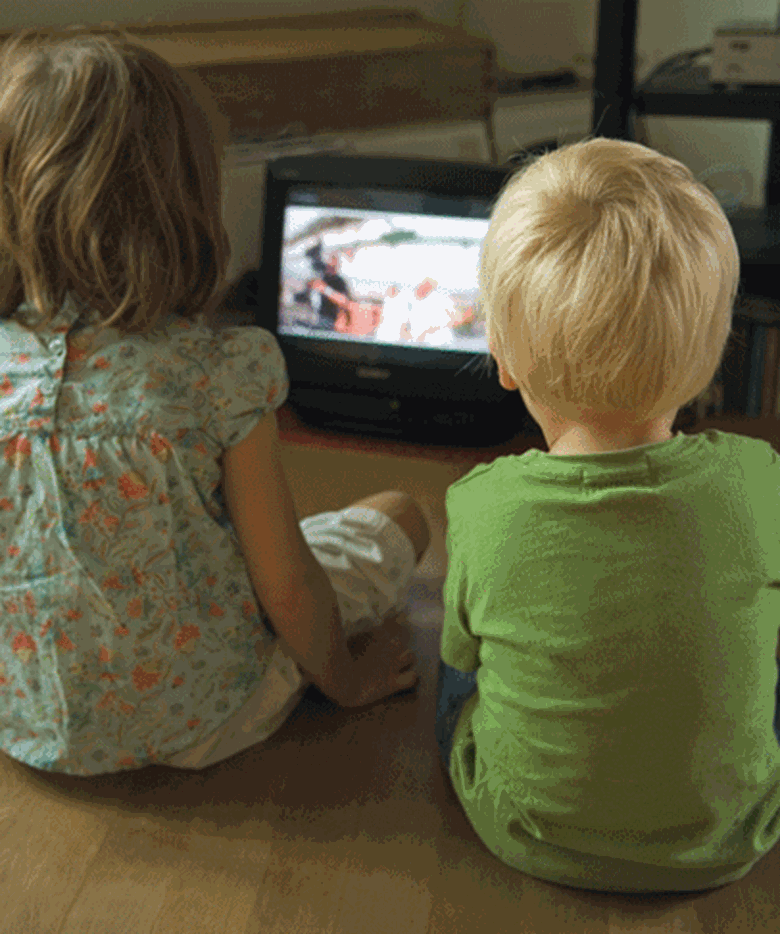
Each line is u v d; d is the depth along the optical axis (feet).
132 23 7.78
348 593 4.75
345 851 4.13
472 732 4.07
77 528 3.68
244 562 4.12
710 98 7.15
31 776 4.43
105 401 3.58
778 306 6.68
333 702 4.86
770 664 3.47
